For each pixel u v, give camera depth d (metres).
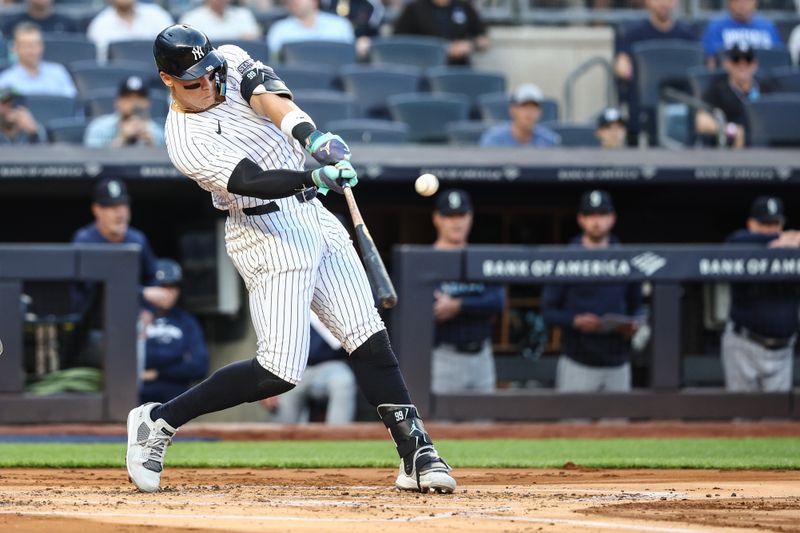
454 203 31.72
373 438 30.50
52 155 35.53
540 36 48.44
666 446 27.39
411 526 12.16
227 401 15.88
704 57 44.41
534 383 34.00
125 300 30.19
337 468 21.59
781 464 21.53
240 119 15.20
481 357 31.44
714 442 28.70
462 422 30.95
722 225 41.69
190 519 12.66
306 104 39.81
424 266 30.80
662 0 44.25
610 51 48.66
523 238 39.62
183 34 14.78
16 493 15.88
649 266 31.25
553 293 31.48
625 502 14.51
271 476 19.31
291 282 15.41
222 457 23.81
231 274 37.34
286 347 15.47
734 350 32.09
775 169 37.09
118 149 35.97
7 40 44.91
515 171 36.66
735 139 40.69
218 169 14.78
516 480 18.41
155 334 33.47
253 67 15.23
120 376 30.19
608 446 27.47
